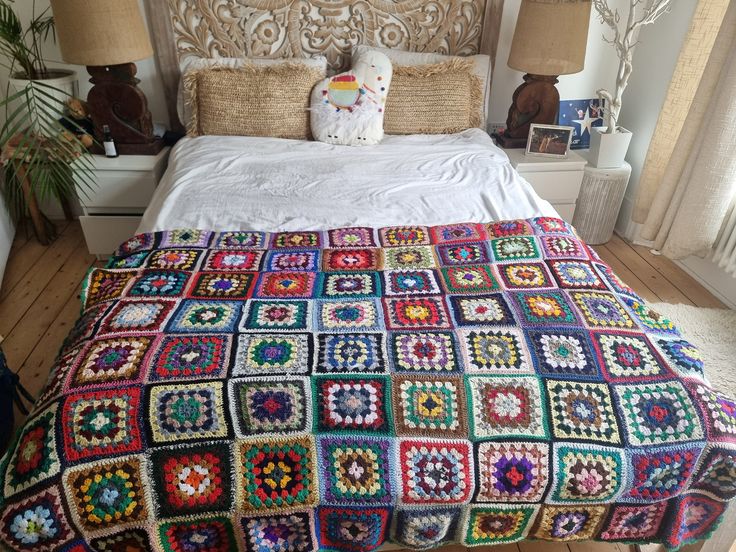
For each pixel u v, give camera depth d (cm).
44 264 252
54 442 97
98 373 107
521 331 122
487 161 224
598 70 290
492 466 102
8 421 157
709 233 222
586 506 108
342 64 275
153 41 258
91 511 95
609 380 112
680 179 231
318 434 101
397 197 194
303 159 223
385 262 152
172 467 98
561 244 161
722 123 205
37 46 254
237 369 108
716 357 204
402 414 104
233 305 130
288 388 105
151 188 242
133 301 130
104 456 97
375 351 115
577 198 273
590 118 299
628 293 142
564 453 103
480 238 166
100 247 250
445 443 103
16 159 236
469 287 139
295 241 164
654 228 249
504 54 280
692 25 230
